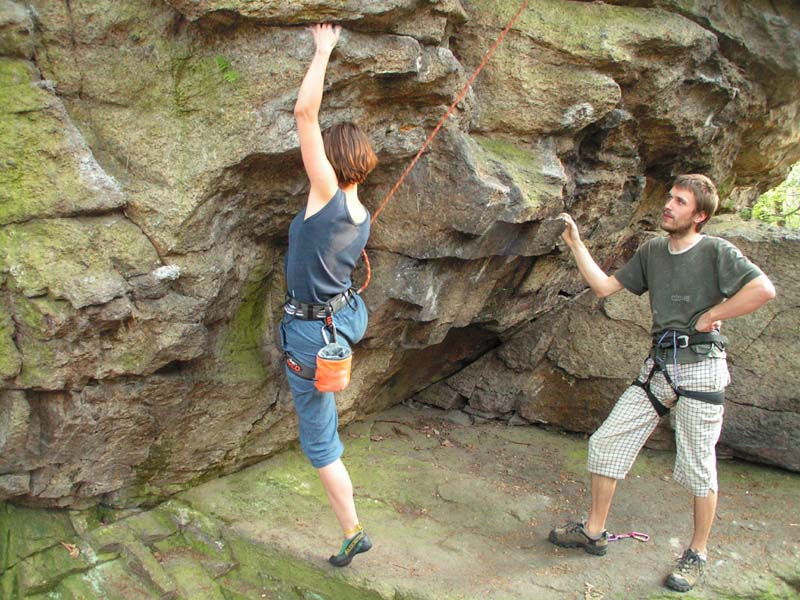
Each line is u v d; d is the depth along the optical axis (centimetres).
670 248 329
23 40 264
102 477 322
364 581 311
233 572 333
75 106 281
